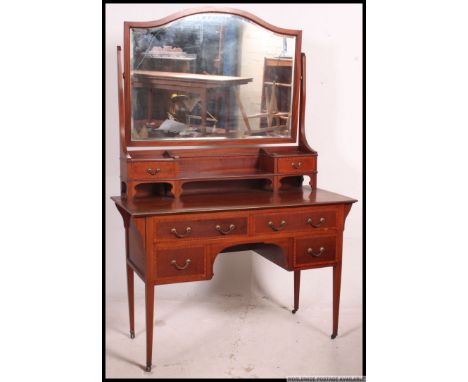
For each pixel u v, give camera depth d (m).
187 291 4.39
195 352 3.59
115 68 3.99
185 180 3.59
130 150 3.88
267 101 3.93
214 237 3.31
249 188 3.96
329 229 3.58
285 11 4.15
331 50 4.22
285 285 4.45
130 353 3.57
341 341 3.77
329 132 4.32
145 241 3.19
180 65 3.69
